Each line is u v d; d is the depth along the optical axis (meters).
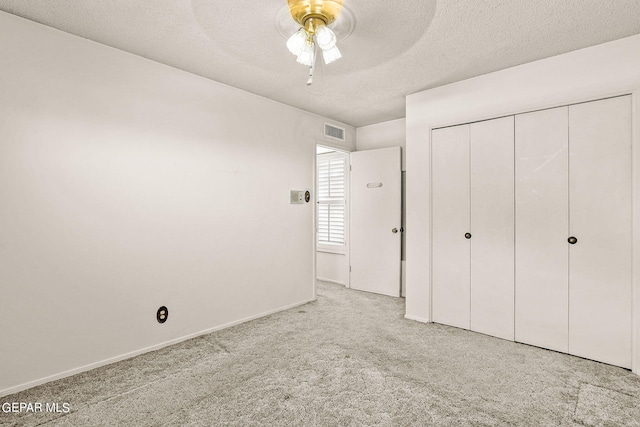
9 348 1.91
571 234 2.43
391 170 4.14
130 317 2.40
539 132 2.56
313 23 1.62
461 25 2.01
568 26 2.03
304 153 3.83
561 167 2.47
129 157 2.39
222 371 2.20
